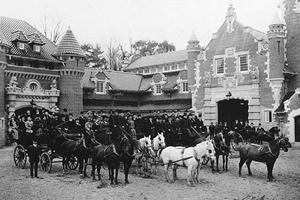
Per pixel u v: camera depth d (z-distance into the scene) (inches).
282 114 1489.9
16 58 1662.2
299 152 1255.5
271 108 1552.7
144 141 802.2
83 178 733.9
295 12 1626.5
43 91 1711.4
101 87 2158.0
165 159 715.4
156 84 2266.2
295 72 1610.5
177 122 962.1
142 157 829.8
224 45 1745.8
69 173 794.2
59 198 574.2
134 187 653.9
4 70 1572.3
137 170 799.1
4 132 1515.7
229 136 834.8
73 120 858.8
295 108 1454.2
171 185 676.7
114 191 621.0
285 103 1476.4
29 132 836.6
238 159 1064.2
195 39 1900.8
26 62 1707.7
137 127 967.6
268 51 1568.7
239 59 1686.8
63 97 1784.0
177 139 946.7
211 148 677.9
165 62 2669.8
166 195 595.5
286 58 1643.7
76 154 754.2
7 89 1573.6
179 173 817.5
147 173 804.0
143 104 2269.9
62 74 1796.3
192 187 659.4
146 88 2309.3
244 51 1660.9
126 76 2407.7
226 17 1750.7
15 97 1589.6
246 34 1663.4
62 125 846.5
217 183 699.4
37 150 745.0
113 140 719.7
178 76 2151.8
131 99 2269.9
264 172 836.0
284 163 983.6
